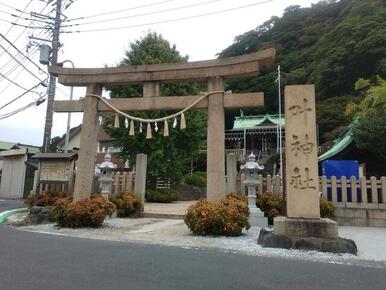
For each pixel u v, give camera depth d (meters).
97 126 12.50
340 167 15.43
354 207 13.10
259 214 11.52
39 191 15.33
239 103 10.95
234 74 11.04
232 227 9.34
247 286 4.54
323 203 12.63
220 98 11.06
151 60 21.86
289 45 57.88
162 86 21.28
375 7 47.44
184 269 5.41
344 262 6.50
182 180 29.38
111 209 11.63
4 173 30.52
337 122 38.59
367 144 19.70
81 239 8.48
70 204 11.21
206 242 8.47
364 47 39.81
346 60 42.22
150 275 4.98
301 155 8.69
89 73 12.62
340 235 10.41
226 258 6.48
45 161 15.46
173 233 9.97
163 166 21.08
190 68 11.53
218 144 10.78
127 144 21.22
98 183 16.12
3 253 6.37
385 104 18.70
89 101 12.48
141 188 14.72
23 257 6.03
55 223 11.91
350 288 4.59
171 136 20.98
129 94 21.22
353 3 54.22
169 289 4.30
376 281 5.02
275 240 7.93
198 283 4.62
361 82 21.09
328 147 29.83
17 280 4.54
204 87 22.83
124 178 15.60
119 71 12.33
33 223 12.08
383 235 10.45
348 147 21.61
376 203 12.95
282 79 48.78
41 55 21.33
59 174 15.19
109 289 4.23
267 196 12.61
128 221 12.83
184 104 11.59
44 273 4.94
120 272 5.11
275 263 6.14
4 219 13.77
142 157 15.08
